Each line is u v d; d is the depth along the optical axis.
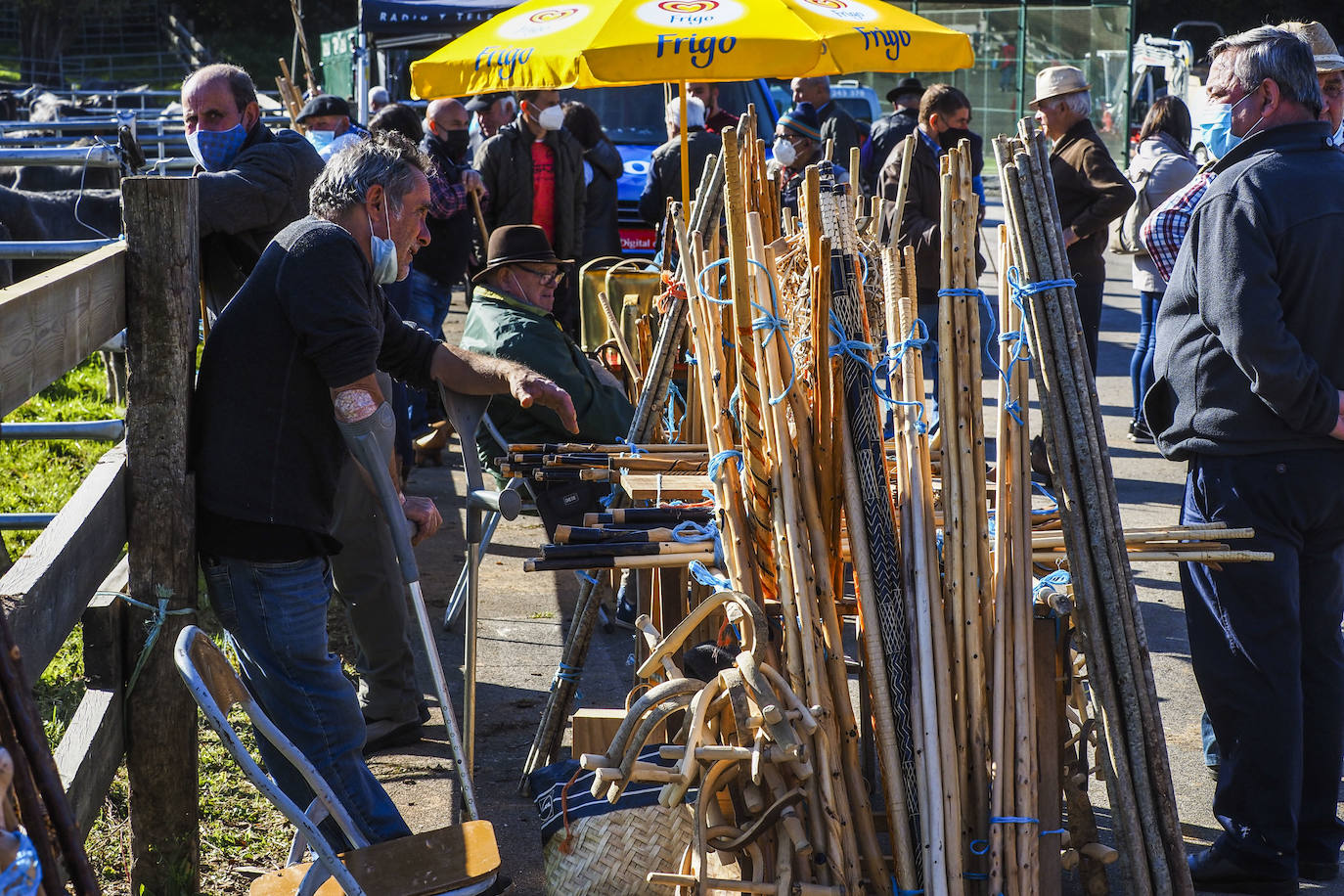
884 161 8.03
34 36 35.22
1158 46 19.67
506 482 4.25
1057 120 6.45
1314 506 2.90
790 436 2.65
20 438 3.91
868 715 3.09
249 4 38.50
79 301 2.43
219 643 4.43
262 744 2.87
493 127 8.98
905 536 2.64
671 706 2.47
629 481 3.19
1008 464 2.70
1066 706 2.93
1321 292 2.84
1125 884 2.72
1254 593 2.92
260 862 3.20
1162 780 2.68
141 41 37.03
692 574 3.12
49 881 1.58
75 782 2.42
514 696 4.26
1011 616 2.64
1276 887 2.99
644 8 4.46
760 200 3.10
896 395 2.77
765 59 4.28
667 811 2.64
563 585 5.37
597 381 4.36
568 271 8.14
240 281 3.96
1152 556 2.79
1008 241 2.78
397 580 3.75
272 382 2.71
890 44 4.65
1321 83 3.59
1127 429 7.83
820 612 2.63
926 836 2.52
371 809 2.87
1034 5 21.92
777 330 2.64
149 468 2.74
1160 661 4.46
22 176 9.53
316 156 4.03
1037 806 2.61
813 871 2.56
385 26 11.12
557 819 2.69
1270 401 2.80
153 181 2.68
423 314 7.23
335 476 2.84
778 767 2.55
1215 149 4.37
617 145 10.37
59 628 2.30
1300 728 2.95
